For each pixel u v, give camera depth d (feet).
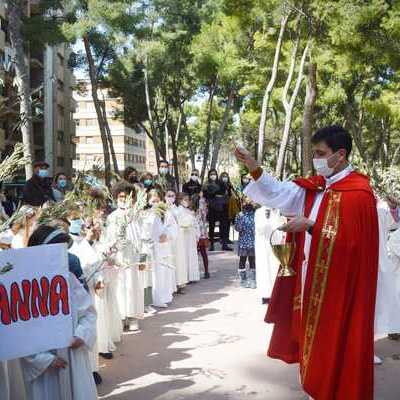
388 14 53.11
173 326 28.02
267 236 32.42
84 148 293.23
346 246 12.92
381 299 15.12
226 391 19.16
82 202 23.56
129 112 132.05
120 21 73.61
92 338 14.70
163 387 19.57
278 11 56.39
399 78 78.54
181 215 38.45
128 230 28.78
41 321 13.58
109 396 18.80
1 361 13.48
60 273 13.80
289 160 148.97
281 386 19.61
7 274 13.23
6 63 18.89
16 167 15.90
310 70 47.14
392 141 142.00
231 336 25.98
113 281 24.06
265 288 32.65
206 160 119.03
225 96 120.47
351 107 88.02
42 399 14.42
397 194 28.04
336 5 52.19
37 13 73.67
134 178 38.83
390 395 18.75
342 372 12.92
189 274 40.11
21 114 18.62
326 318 13.06
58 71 155.12
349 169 13.80
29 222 18.40
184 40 99.14
